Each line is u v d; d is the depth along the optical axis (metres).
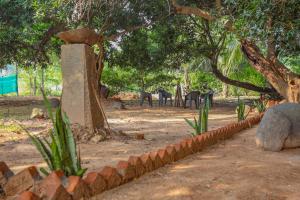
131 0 15.77
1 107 17.88
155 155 4.67
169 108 18.80
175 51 19.34
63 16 13.48
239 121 9.81
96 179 3.48
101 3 14.38
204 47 18.91
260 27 7.59
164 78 25.03
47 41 17.92
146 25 17.08
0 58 18.86
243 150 6.27
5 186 3.39
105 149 6.44
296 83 12.48
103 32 15.91
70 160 3.63
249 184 3.94
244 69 24.41
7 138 7.84
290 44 8.83
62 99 7.73
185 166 4.84
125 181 3.92
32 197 2.77
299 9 7.61
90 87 7.67
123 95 27.73
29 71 35.12
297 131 6.30
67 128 3.65
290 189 3.82
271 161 5.29
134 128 10.33
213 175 4.32
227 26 10.42
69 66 7.71
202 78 30.94
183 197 3.48
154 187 3.79
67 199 3.08
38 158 5.61
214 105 21.73
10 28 15.98
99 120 7.81
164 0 15.59
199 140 6.09
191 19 18.30
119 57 20.30
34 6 13.59
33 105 19.12
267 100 16.27
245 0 7.60
